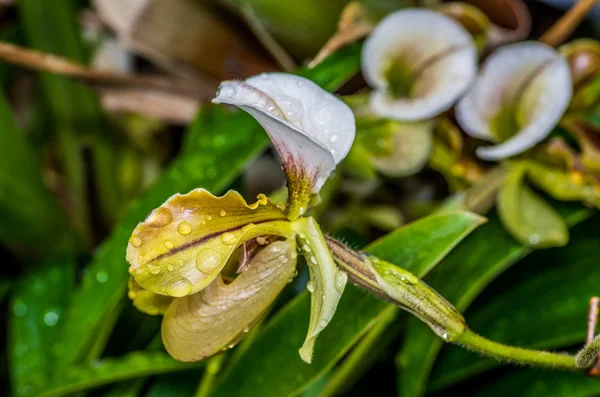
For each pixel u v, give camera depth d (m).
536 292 0.43
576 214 0.43
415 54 0.42
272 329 0.40
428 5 0.44
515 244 0.42
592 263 0.43
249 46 0.46
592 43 0.43
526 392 0.42
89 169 0.48
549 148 0.43
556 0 0.48
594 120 0.44
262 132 0.42
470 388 0.44
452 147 0.44
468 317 0.43
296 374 0.39
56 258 0.48
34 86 0.51
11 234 0.47
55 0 0.47
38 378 0.43
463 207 0.43
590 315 0.37
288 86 0.35
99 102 0.48
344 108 0.35
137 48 0.46
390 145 0.43
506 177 0.43
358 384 0.47
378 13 0.43
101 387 0.43
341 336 0.39
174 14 0.46
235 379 0.40
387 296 0.36
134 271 0.34
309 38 0.45
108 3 0.46
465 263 0.42
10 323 0.45
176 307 0.36
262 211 0.35
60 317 0.45
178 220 0.34
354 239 0.45
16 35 0.50
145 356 0.41
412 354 0.41
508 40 0.45
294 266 0.36
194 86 0.48
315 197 0.35
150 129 0.49
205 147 0.42
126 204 0.49
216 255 0.34
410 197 0.46
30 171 0.46
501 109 0.43
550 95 0.42
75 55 0.48
